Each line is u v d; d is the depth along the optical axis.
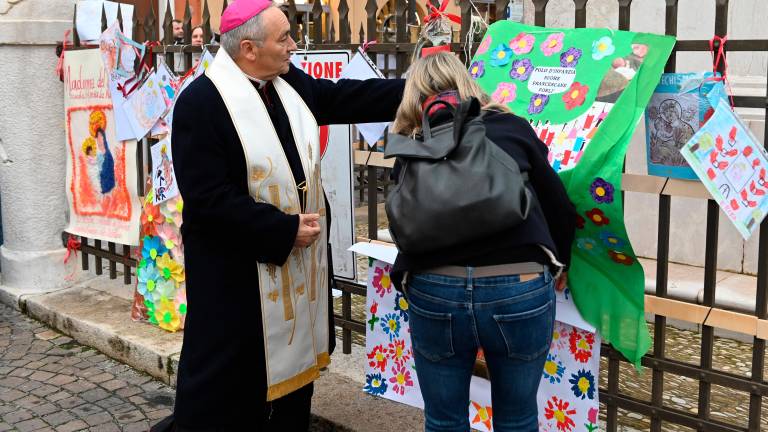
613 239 2.65
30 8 5.09
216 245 2.83
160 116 4.37
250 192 2.80
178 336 4.38
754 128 4.43
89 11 4.95
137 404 3.88
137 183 4.80
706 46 2.55
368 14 3.55
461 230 2.18
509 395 2.42
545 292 2.32
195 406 2.88
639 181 2.77
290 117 2.90
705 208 4.86
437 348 2.41
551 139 2.77
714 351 4.21
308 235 2.81
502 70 2.99
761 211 2.54
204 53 4.05
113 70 4.71
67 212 5.45
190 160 2.73
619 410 3.52
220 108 2.74
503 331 2.30
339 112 3.12
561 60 2.82
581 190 2.64
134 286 5.31
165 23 4.46
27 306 5.16
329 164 3.91
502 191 2.15
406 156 2.26
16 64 5.18
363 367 3.90
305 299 2.99
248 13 2.74
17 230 5.36
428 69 2.48
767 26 4.55
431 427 2.51
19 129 5.24
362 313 4.90
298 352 2.99
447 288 2.31
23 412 3.81
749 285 4.49
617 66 2.69
